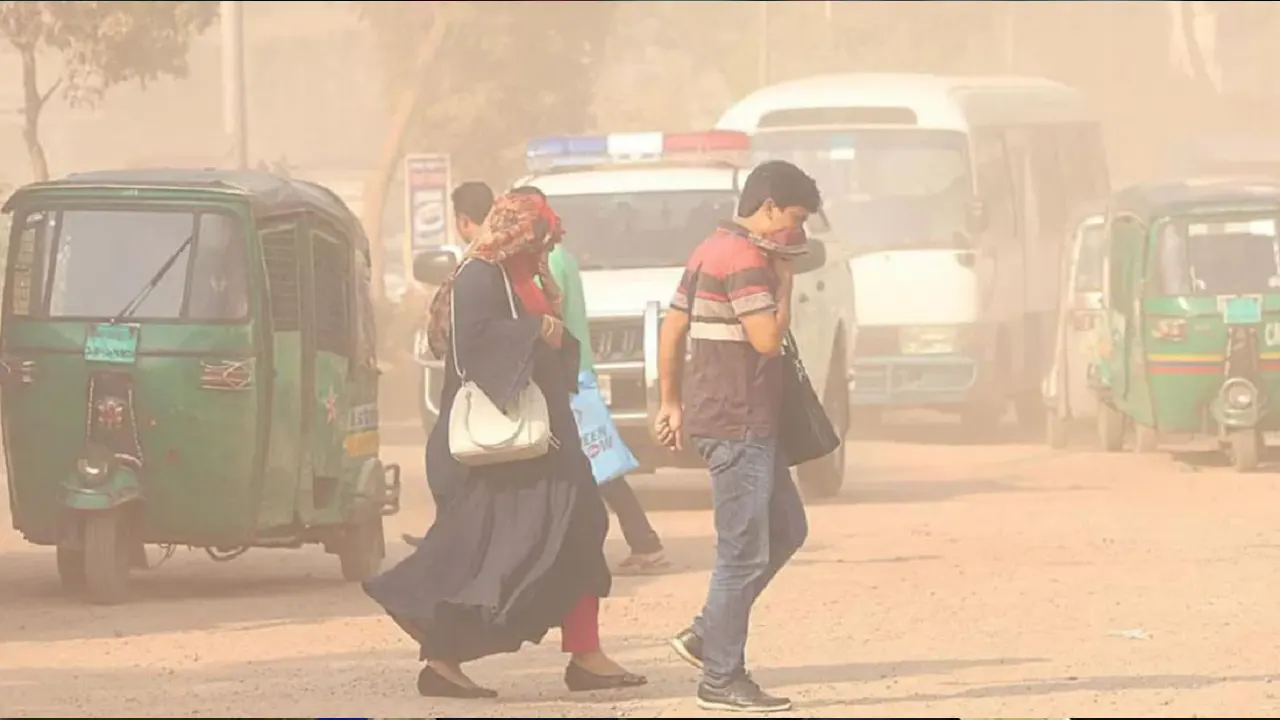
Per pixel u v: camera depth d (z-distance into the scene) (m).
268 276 37.88
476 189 35.62
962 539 45.56
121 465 37.06
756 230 26.75
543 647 32.00
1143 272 63.09
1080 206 74.38
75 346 37.06
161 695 27.22
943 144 76.81
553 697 27.34
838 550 43.66
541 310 27.50
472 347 26.94
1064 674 28.83
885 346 76.38
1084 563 41.19
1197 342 61.88
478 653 27.23
